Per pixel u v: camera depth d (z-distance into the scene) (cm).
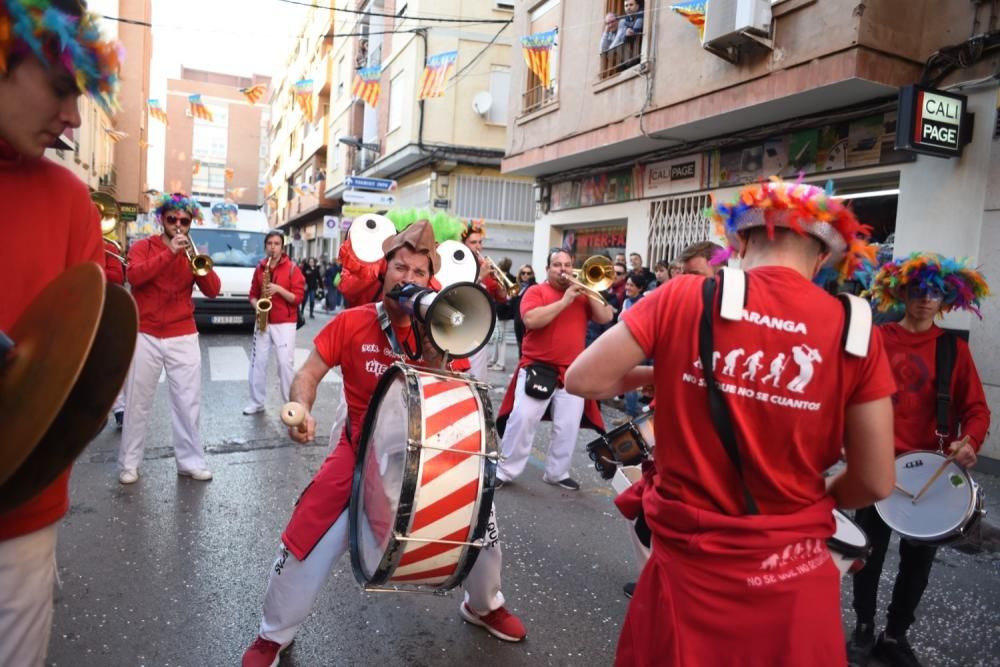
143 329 493
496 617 319
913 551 314
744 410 163
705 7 866
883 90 755
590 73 1193
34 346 134
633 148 1143
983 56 681
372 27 2566
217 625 319
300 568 260
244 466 561
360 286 404
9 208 152
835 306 165
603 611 353
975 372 315
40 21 138
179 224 490
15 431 124
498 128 2092
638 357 174
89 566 372
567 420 536
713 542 165
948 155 678
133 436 505
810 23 774
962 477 289
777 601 163
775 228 174
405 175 2378
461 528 220
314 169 3619
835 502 181
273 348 748
